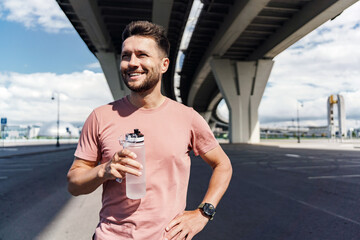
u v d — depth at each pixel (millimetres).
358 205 4664
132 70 1187
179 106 1312
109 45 26344
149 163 1153
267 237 3236
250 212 4270
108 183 1178
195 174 8625
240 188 6211
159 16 19438
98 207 4684
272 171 9164
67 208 4613
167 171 1167
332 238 3201
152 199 1119
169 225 1085
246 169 9719
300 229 3504
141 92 1214
